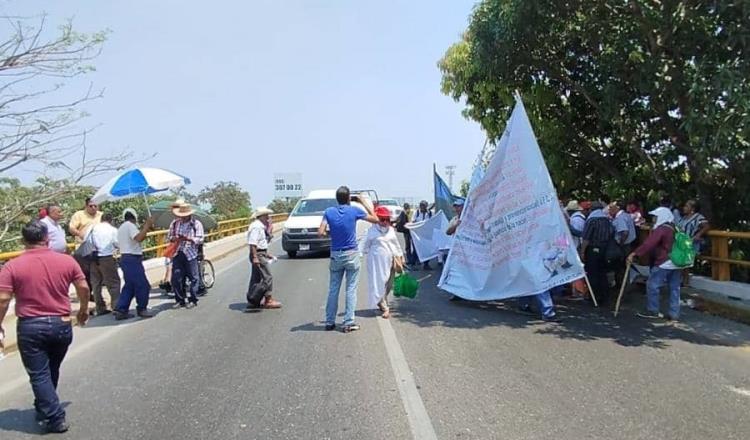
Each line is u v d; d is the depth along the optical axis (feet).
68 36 29.71
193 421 16.58
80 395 19.17
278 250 72.08
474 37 42.73
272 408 17.39
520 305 32.27
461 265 33.96
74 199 35.19
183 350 24.77
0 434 16.15
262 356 23.26
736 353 22.80
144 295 32.22
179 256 35.12
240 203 141.38
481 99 53.88
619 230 33.45
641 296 34.88
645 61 34.24
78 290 17.44
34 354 16.29
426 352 23.21
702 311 30.60
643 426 15.60
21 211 30.60
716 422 15.89
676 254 28.19
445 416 16.38
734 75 28.04
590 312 31.04
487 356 22.53
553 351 23.22
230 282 45.57
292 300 36.17
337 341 25.31
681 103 33.94
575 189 53.06
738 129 28.43
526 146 31.42
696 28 32.48
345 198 27.40
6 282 16.14
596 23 37.17
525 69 44.62
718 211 38.45
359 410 16.99
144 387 19.83
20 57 28.71
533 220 30.71
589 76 44.21
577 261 29.19
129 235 31.78
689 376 19.90
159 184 38.78
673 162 41.34
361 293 38.58
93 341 26.86
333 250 27.35
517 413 16.55
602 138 49.47
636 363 21.47
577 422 15.88
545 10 36.63
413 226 50.19
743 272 38.75
